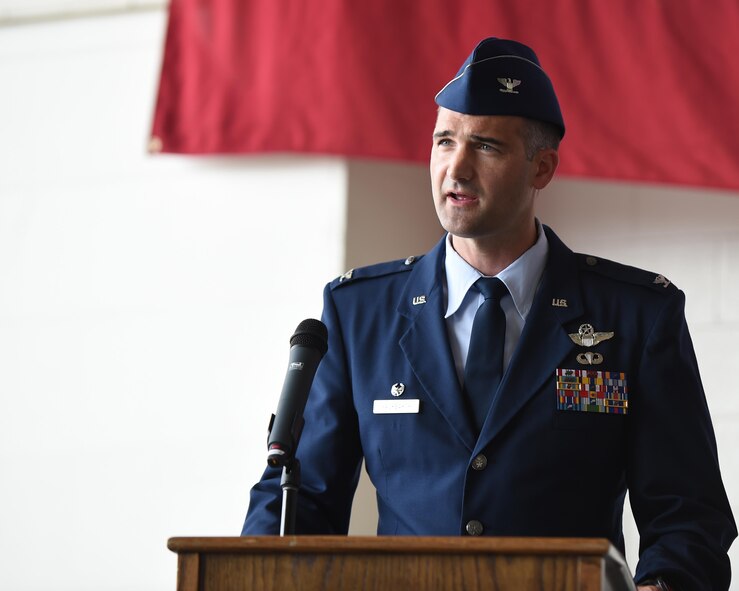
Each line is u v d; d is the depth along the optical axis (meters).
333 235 11.81
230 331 11.96
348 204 11.86
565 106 11.33
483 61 6.37
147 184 12.52
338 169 11.93
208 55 12.25
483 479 5.95
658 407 6.11
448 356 6.27
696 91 11.09
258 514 5.96
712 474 6.05
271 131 11.88
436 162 6.34
